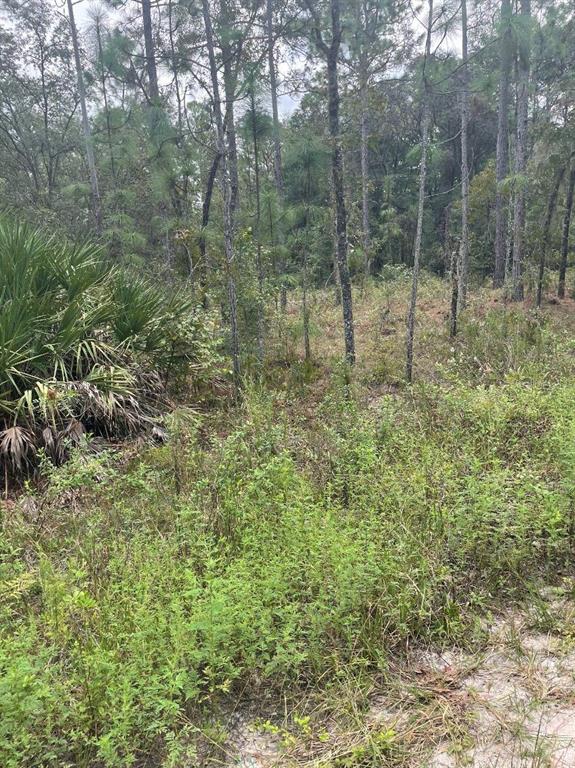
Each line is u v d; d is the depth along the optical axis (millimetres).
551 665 2598
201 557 3107
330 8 6402
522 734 2215
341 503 3936
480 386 5930
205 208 9016
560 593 3031
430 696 2441
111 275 6598
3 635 2674
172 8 8828
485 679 2539
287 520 3279
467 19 9312
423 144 6980
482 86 8953
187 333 6387
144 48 10562
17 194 15617
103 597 2838
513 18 6574
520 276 12117
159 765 2180
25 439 4531
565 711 2338
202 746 2242
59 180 17969
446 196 25656
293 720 2322
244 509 3701
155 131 8438
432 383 6707
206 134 8742
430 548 3314
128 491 4293
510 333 8844
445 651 2723
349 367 7133
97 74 11477
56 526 3742
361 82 7547
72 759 2195
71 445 4555
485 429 4832
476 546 3346
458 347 8570
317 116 12352
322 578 2850
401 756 2146
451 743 2197
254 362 7727
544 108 12141
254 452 4672
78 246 6621
